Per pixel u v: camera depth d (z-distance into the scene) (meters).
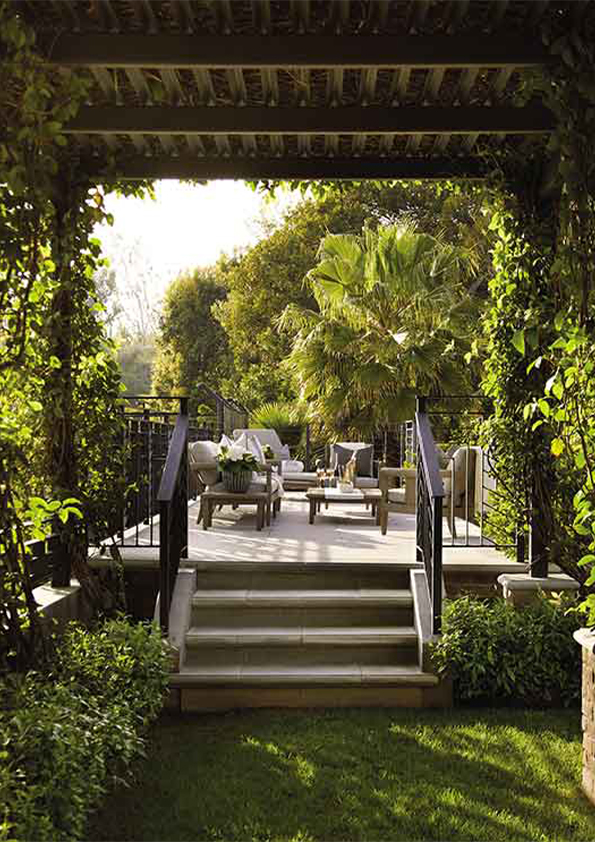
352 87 4.48
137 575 5.50
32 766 2.74
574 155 3.63
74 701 3.35
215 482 8.23
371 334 12.98
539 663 4.64
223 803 3.46
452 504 6.96
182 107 4.50
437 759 3.92
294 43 3.82
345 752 4.00
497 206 5.11
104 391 5.16
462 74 4.29
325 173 5.22
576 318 3.67
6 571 3.64
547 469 5.11
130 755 3.25
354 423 13.59
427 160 5.22
